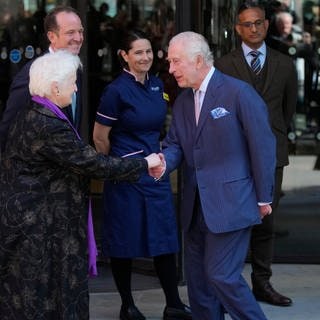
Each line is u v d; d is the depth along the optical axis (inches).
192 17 867.4
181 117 655.1
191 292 677.3
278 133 810.2
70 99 601.6
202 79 635.5
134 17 1037.2
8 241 593.6
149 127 757.9
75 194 601.0
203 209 634.8
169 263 779.4
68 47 685.9
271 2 969.5
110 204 767.1
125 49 751.7
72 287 599.8
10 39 1007.6
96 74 1058.1
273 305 822.5
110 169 600.4
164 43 997.8
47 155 589.9
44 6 1000.2
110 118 751.7
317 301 836.0
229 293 635.5
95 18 1053.2
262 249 822.5
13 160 598.5
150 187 761.0
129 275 786.2
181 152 660.7
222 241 634.8
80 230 603.2
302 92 976.3
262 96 800.9
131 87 750.5
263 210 639.8
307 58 973.2
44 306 597.3
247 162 636.7
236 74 802.8
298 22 971.9
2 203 596.1
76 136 597.3
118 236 762.8
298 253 976.3
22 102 670.5
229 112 626.2
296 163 978.7
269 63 805.9
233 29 898.7
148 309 821.9
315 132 972.6
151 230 759.7
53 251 597.0
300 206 975.0
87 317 611.5
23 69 676.1
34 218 590.6
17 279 597.3
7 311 605.0
